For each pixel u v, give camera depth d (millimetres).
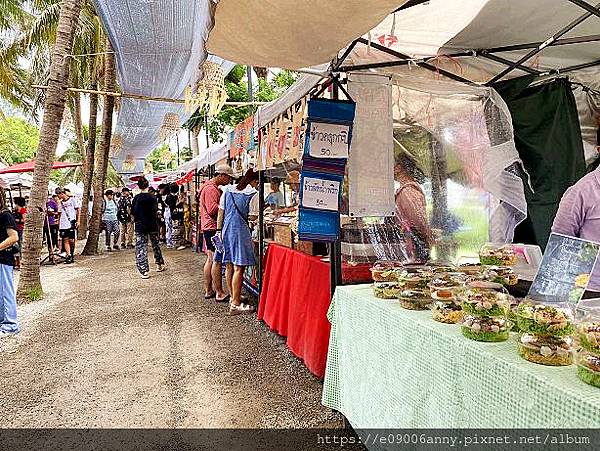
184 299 6176
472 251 3162
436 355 1653
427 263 2656
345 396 2561
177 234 13188
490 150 3156
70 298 6426
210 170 10000
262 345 4180
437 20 2592
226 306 5707
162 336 4531
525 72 3320
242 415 2857
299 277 3746
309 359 3355
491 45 2953
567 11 2496
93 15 12750
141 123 8922
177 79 5246
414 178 3086
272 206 5645
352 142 2717
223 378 3445
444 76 3111
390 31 2713
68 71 6430
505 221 3234
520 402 1265
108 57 11578
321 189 2648
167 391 3236
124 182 27156
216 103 4719
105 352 4094
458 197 3148
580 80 3465
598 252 1518
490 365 1382
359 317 2342
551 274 1611
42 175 6297
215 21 2006
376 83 2752
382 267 2357
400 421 1910
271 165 4469
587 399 1069
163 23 3539
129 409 2971
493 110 3174
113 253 12086
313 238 2648
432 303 1960
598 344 1146
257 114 4969
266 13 1864
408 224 3035
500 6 2428
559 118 3461
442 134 3107
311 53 2295
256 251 5586
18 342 4449
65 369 3699
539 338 1326
